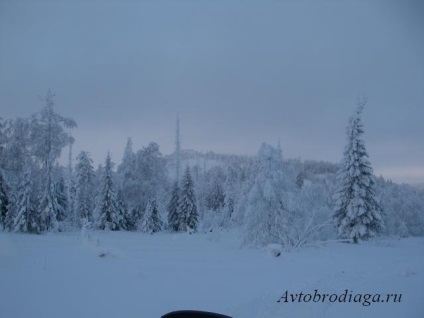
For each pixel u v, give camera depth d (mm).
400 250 23328
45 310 6988
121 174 53375
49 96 38344
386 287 9984
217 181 74500
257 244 23297
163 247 21594
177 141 66625
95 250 14938
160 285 9406
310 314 7297
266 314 7234
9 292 8023
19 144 37438
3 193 35500
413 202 56062
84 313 6934
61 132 38344
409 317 7336
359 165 33500
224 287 9438
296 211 24484
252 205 24109
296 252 19828
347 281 10711
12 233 29406
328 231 28062
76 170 51125
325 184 45750
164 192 55719
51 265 11508
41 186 33625
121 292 8539
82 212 48906
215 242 27500
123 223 47156
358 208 32094
